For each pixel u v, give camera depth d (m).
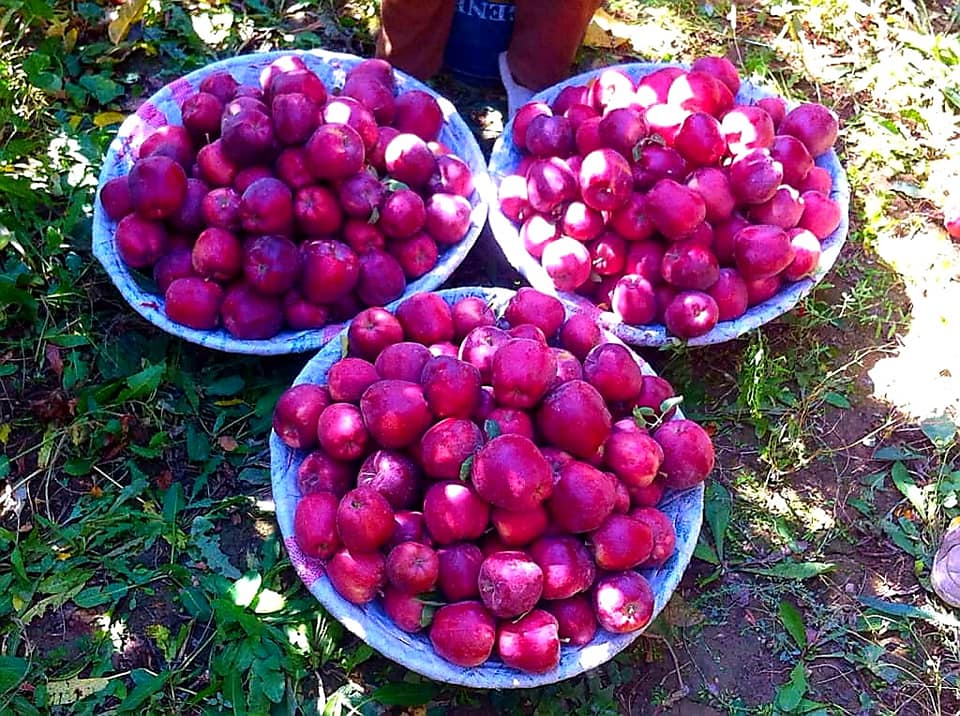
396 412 0.97
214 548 1.11
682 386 1.30
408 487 0.99
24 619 1.03
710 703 1.04
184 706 0.99
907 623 1.10
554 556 0.92
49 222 1.36
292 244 1.14
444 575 0.93
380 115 1.31
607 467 1.00
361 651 1.02
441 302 1.12
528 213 1.29
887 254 1.47
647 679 1.05
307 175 1.17
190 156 1.27
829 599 1.12
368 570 0.92
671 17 1.81
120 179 1.24
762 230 1.18
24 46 1.58
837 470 1.24
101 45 1.59
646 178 1.22
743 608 1.11
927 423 1.27
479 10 1.51
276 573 1.09
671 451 1.02
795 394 1.31
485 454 0.91
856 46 1.77
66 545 1.09
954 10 1.84
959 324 1.39
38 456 1.16
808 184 1.32
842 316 1.38
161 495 1.15
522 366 0.97
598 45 1.73
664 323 1.22
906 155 1.60
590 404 0.96
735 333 1.21
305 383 1.08
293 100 1.17
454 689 1.02
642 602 0.93
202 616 1.05
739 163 1.21
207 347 1.21
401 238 1.22
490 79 1.62
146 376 1.19
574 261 1.20
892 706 1.05
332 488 1.01
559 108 1.39
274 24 1.69
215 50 1.65
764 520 1.19
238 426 1.22
